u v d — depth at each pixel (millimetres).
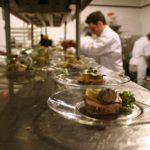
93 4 6293
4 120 687
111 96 737
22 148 521
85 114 728
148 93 989
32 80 1233
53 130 617
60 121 682
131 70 4656
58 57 2258
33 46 3316
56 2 1879
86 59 2102
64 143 545
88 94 763
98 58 2744
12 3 1876
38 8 2076
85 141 559
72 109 771
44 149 518
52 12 2281
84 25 5527
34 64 1703
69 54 2348
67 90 979
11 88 1066
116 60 2701
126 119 688
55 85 1125
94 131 615
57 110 747
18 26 4867
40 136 581
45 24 3680
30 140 559
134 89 1043
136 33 6555
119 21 6473
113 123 657
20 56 1780
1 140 559
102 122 666
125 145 542
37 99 900
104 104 726
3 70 1420
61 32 6098
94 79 1128
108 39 2631
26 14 2475
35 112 757
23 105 827
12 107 805
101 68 1673
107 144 544
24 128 630
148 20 6062
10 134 591
